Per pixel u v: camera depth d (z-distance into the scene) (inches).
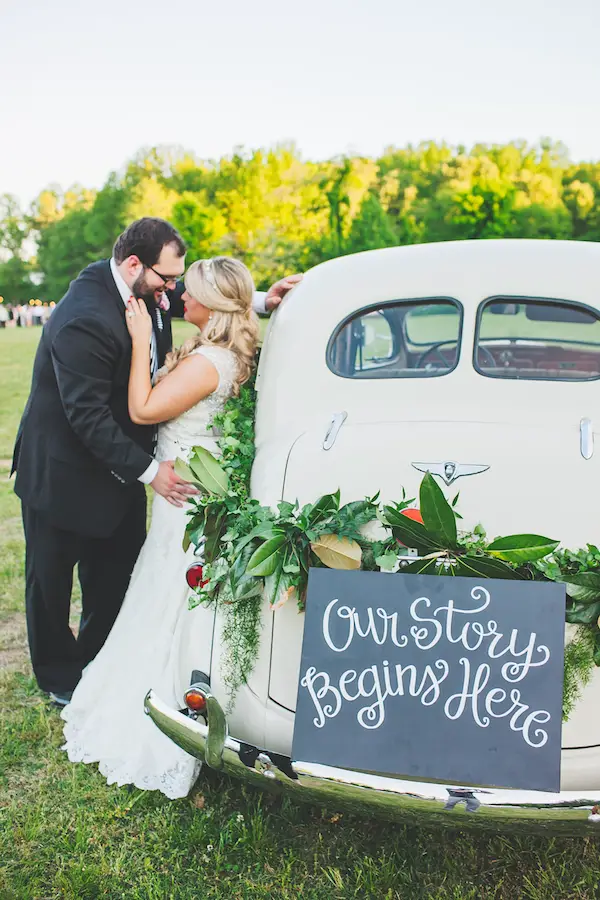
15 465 141.9
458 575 88.4
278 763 90.9
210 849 106.8
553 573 87.0
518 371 111.8
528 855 106.5
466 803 84.1
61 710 142.8
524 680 86.0
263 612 97.6
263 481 101.4
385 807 86.7
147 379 124.5
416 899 98.7
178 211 2110.0
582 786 89.4
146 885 100.2
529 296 108.7
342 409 108.1
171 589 125.8
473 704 86.5
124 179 2556.6
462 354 107.5
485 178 2258.9
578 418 99.5
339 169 2071.9
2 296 3243.1
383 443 97.0
